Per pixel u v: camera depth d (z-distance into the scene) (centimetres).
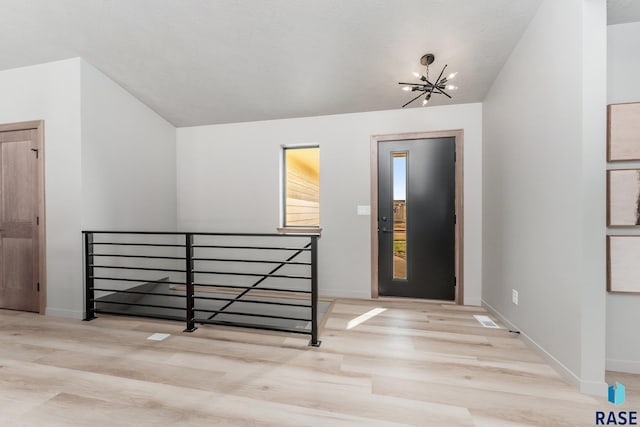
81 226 268
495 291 270
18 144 282
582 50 155
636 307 176
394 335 230
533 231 204
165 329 245
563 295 171
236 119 366
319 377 170
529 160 209
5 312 284
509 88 241
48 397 150
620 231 174
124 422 133
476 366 182
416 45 236
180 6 214
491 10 203
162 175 368
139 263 338
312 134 351
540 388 159
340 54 251
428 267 324
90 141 276
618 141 169
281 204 371
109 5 217
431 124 318
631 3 167
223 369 179
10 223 286
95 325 252
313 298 214
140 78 295
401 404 145
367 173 335
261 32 232
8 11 228
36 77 278
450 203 316
